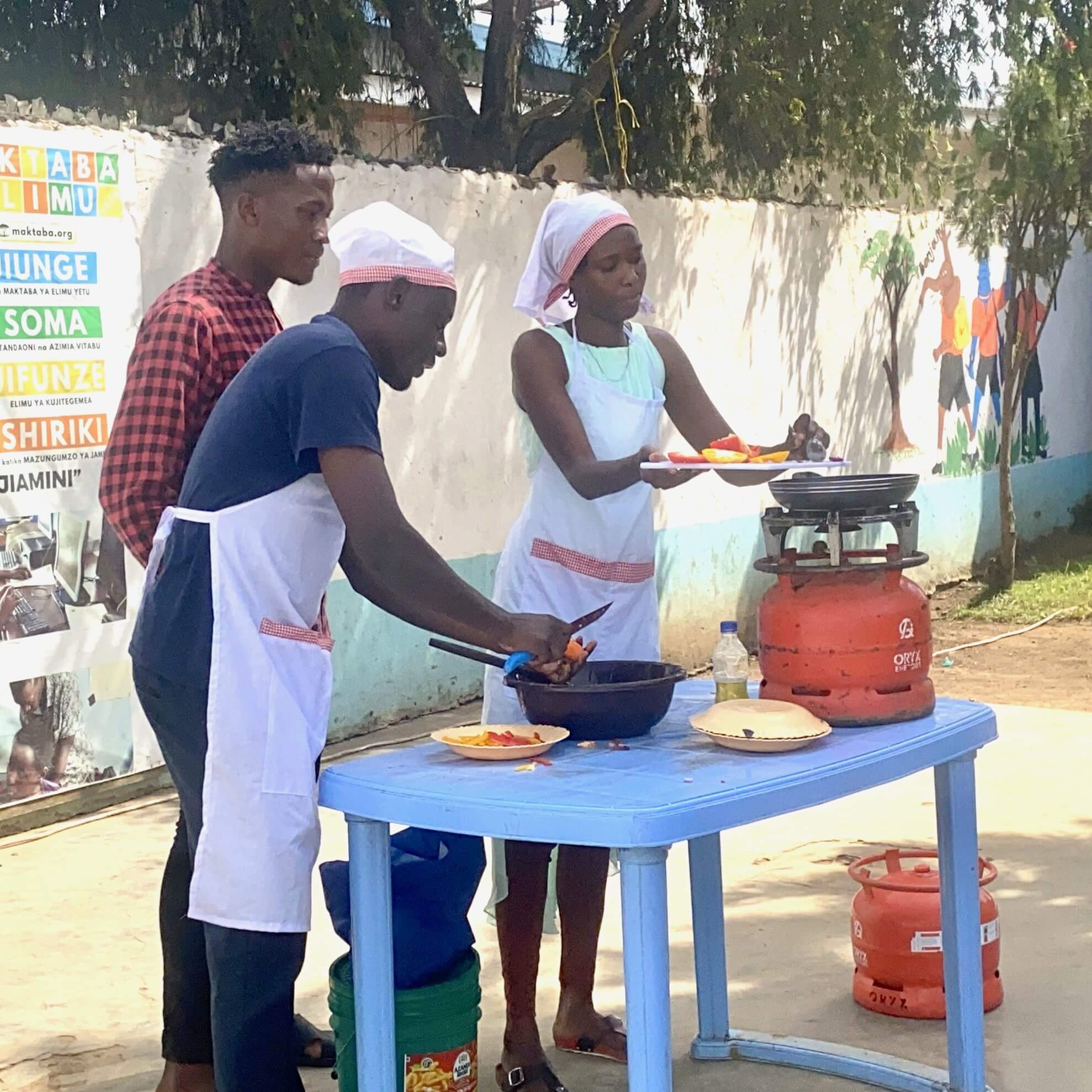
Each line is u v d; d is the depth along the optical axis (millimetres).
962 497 11672
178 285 3314
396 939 3055
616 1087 3568
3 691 5562
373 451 2812
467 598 2904
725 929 4609
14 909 4891
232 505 2871
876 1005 3963
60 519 5707
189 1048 3354
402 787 2725
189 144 6180
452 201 7289
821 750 2883
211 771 2844
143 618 2982
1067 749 6793
